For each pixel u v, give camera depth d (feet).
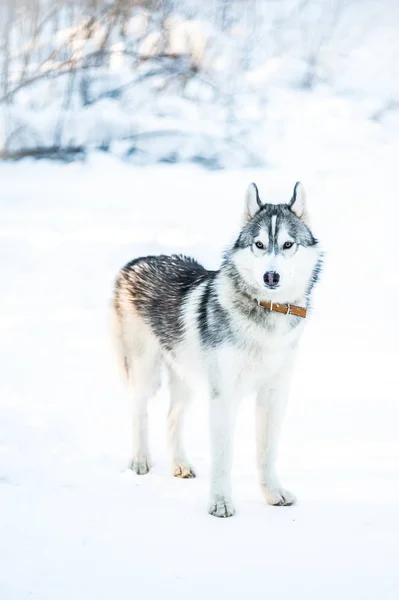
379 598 14.02
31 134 63.77
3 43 72.69
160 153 63.05
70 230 46.21
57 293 38.29
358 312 35.86
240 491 19.97
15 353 30.96
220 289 19.38
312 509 18.28
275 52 79.71
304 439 22.88
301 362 30.19
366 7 88.17
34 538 16.48
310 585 14.51
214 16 83.56
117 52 72.18
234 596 14.12
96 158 61.41
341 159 61.62
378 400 25.89
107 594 14.20
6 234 45.52
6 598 14.03
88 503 18.60
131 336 22.84
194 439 23.93
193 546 16.24
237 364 18.92
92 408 25.66
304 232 19.29
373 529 16.87
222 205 50.83
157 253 42.34
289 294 18.84
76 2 76.18
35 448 22.02
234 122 66.85
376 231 46.39
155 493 19.65
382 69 76.59
